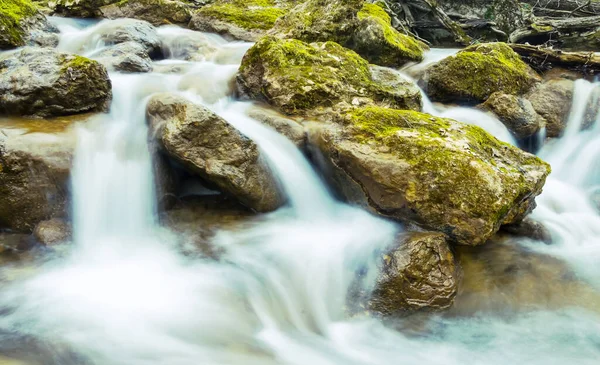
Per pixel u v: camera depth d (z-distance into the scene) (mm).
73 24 11492
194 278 4676
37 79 5973
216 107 6879
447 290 4508
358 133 5492
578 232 5812
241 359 3754
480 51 9227
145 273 4746
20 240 5102
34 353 3574
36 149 5141
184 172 5918
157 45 9789
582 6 15930
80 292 4398
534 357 3996
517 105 8023
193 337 3939
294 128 6215
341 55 7770
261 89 7160
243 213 5711
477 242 4816
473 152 5137
